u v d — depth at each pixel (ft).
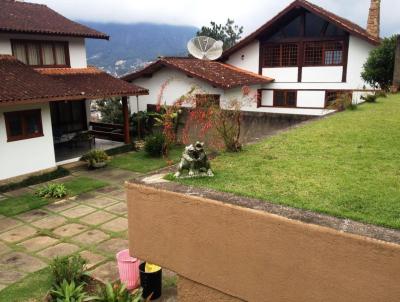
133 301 15.87
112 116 59.16
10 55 42.47
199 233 10.85
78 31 48.39
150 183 12.28
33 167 37.58
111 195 32.96
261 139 21.11
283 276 9.47
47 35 45.57
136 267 18.01
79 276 19.06
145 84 57.98
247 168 14.61
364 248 8.15
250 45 65.57
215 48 62.03
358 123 26.25
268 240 9.52
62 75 46.57
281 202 10.52
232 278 10.43
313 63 61.52
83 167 41.78
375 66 53.16
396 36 52.80
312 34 60.85
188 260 11.30
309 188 12.07
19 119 36.11
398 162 15.58
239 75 58.70
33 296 18.06
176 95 54.80
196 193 11.13
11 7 49.57
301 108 63.36
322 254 8.75
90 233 25.27
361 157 16.52
